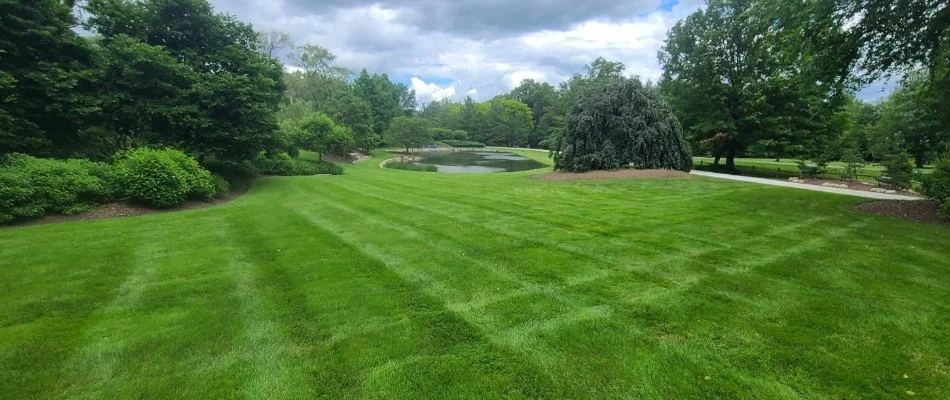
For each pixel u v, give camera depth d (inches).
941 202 284.4
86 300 150.6
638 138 608.1
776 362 107.7
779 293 151.9
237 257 206.4
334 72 1782.7
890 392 95.5
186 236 252.7
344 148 1192.8
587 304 145.0
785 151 831.1
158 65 477.7
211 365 108.7
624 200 375.6
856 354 110.7
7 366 107.1
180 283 168.7
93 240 242.4
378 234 252.5
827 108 385.4
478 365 108.3
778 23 343.0
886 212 292.8
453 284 165.5
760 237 233.1
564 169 657.6
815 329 124.3
